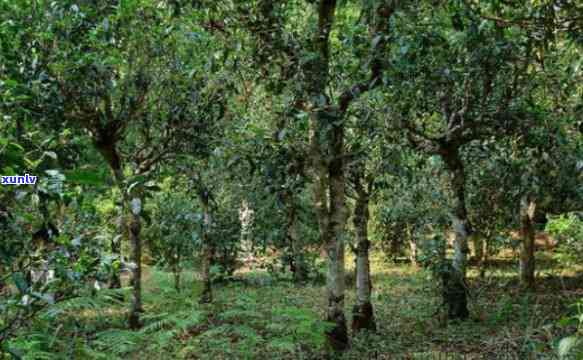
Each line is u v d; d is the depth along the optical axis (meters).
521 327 8.11
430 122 9.98
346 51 6.51
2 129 3.42
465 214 9.38
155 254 10.99
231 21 6.17
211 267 11.16
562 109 8.44
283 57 6.12
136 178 3.50
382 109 7.05
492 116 8.38
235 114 8.33
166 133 8.14
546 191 9.62
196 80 7.41
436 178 11.80
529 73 8.05
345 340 6.90
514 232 16.00
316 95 5.83
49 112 6.43
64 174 2.76
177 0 6.12
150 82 7.34
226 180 9.79
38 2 6.43
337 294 6.91
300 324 6.68
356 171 8.43
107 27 6.07
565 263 13.38
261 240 11.59
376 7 5.59
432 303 10.73
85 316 8.80
